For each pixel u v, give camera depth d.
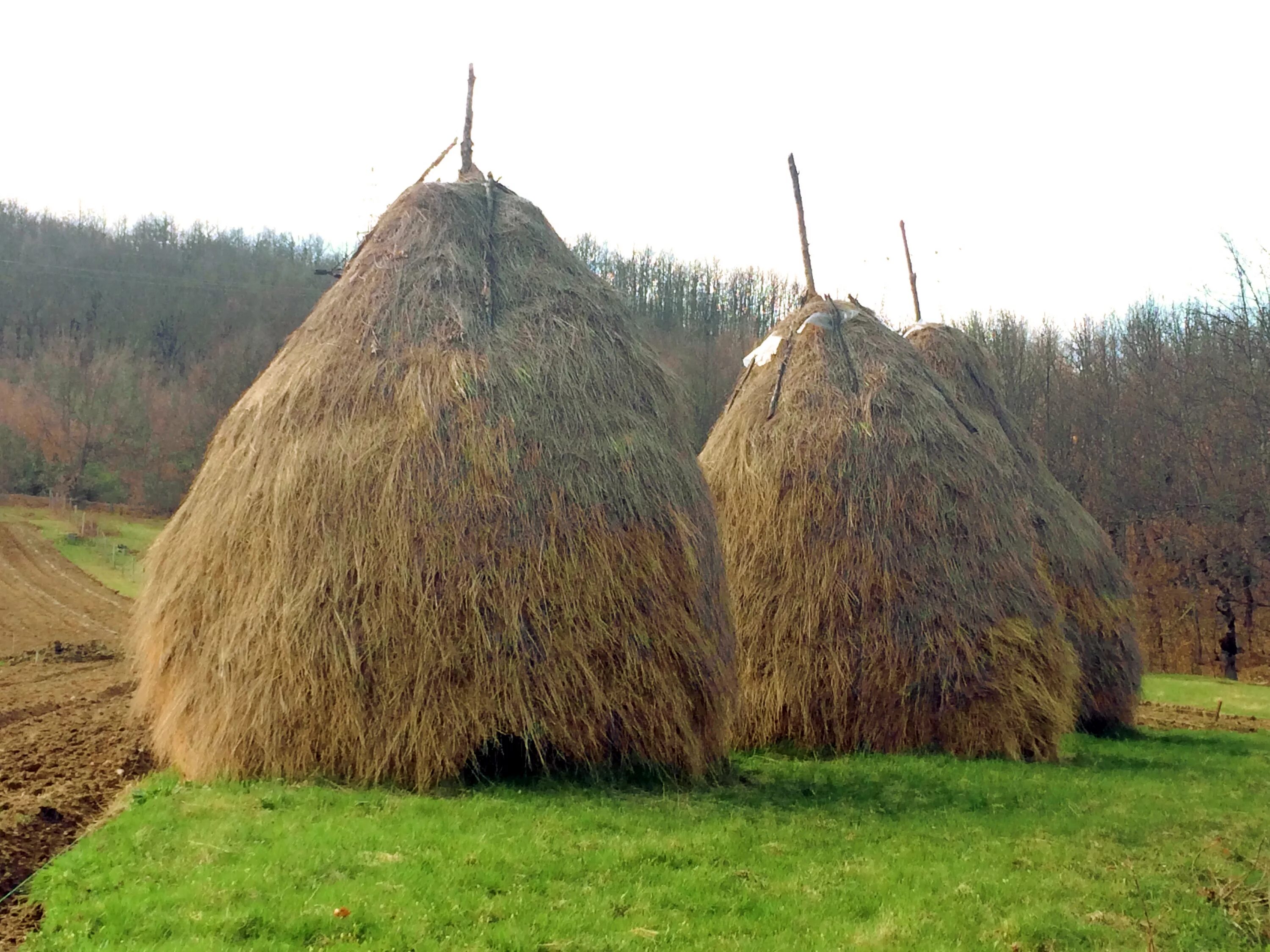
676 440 10.99
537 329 10.80
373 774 8.98
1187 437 40.25
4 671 21.59
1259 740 17.97
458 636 9.20
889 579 13.12
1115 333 48.47
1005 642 13.23
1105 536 19.27
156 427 57.81
